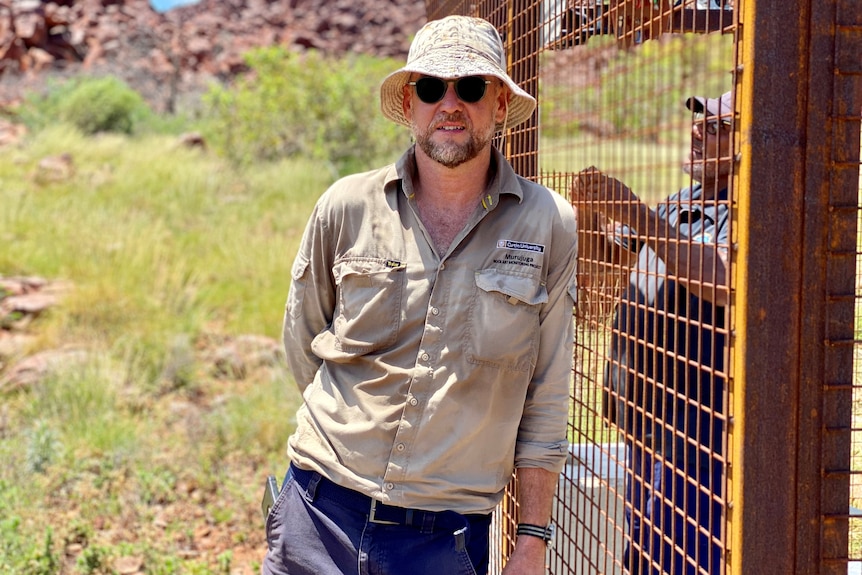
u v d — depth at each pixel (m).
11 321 8.34
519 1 2.56
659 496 1.84
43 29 34.38
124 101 23.03
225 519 4.71
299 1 53.22
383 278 2.04
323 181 15.95
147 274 9.62
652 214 1.94
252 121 17.94
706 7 1.70
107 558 4.05
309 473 2.17
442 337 2.01
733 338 1.48
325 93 18.20
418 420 2.02
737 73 1.46
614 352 2.34
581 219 2.30
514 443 2.11
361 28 51.78
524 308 2.01
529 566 2.08
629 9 1.96
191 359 7.48
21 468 5.11
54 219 11.80
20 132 20.70
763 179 1.42
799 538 1.46
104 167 15.80
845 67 1.42
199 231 12.33
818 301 1.44
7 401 6.55
